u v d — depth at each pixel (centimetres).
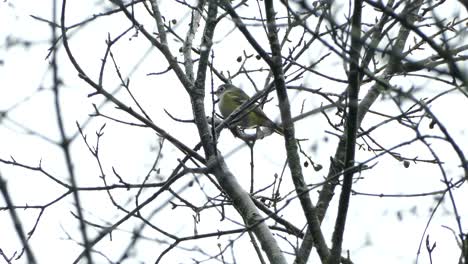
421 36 721
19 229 648
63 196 1045
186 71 1180
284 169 1158
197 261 927
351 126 928
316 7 877
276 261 1015
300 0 743
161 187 1031
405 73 859
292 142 1021
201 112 1117
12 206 650
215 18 1129
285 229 1198
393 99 771
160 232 1023
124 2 1072
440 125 763
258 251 1080
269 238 1040
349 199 951
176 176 1034
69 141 663
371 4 736
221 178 1077
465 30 782
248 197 1080
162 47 1171
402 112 866
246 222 1059
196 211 1063
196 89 1133
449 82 760
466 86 697
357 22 838
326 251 980
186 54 1209
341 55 754
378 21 1091
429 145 805
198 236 1039
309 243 1055
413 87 771
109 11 1055
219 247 1045
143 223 909
